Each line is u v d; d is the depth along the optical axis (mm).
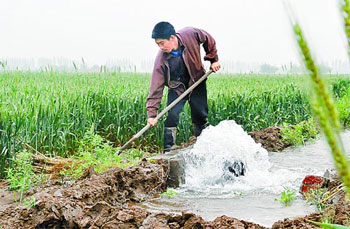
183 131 10891
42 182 6426
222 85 15688
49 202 4684
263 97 13281
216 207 5508
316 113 663
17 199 5688
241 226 3918
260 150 7309
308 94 665
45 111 8977
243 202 5691
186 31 8414
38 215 4668
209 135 7121
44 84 13477
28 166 6266
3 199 5695
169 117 8820
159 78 8273
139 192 6078
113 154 7637
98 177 5824
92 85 13461
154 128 10672
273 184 6586
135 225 4262
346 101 12461
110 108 10641
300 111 13773
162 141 10586
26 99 9664
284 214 5105
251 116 12570
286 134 9555
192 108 9055
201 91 8898
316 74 654
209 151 6941
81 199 5105
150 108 8203
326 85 654
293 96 13664
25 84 13055
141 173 6211
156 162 6762
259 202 5648
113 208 4668
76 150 9086
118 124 10312
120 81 16328
